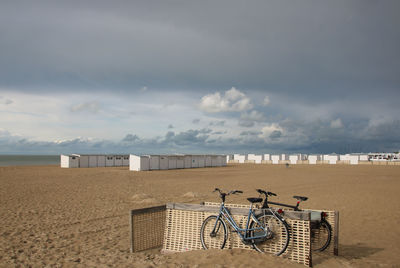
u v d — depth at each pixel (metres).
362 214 10.98
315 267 5.26
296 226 5.14
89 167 52.62
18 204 13.73
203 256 5.15
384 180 27.45
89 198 15.81
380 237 7.81
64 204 13.77
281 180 27.97
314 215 6.10
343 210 11.86
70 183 24.06
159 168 46.62
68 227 9.19
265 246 5.31
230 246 5.55
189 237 5.96
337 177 31.55
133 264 5.36
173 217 6.19
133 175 33.59
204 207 5.92
